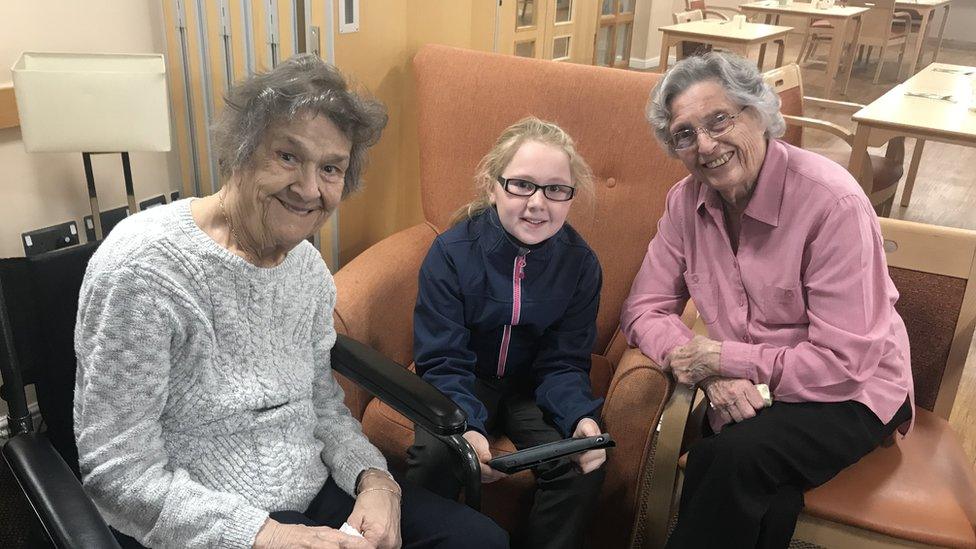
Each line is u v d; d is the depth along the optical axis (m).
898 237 1.53
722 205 1.45
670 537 1.33
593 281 1.54
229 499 1.01
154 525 1.00
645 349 1.44
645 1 6.84
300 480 1.13
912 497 1.29
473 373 1.51
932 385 1.58
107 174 2.01
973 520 1.25
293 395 1.12
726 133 1.30
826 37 6.62
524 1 2.36
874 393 1.32
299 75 0.95
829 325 1.30
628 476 1.44
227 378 1.05
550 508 1.35
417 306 1.52
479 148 1.86
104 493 0.99
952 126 2.75
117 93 1.63
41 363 1.16
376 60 2.04
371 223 2.22
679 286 1.56
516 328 1.52
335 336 1.24
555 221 1.42
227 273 1.02
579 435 1.37
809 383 1.31
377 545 1.06
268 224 1.00
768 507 1.26
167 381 1.01
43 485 0.90
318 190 0.99
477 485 1.18
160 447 1.02
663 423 1.38
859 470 1.35
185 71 2.03
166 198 2.19
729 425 1.35
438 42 2.17
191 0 1.94
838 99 6.04
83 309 0.98
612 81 1.75
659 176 1.72
